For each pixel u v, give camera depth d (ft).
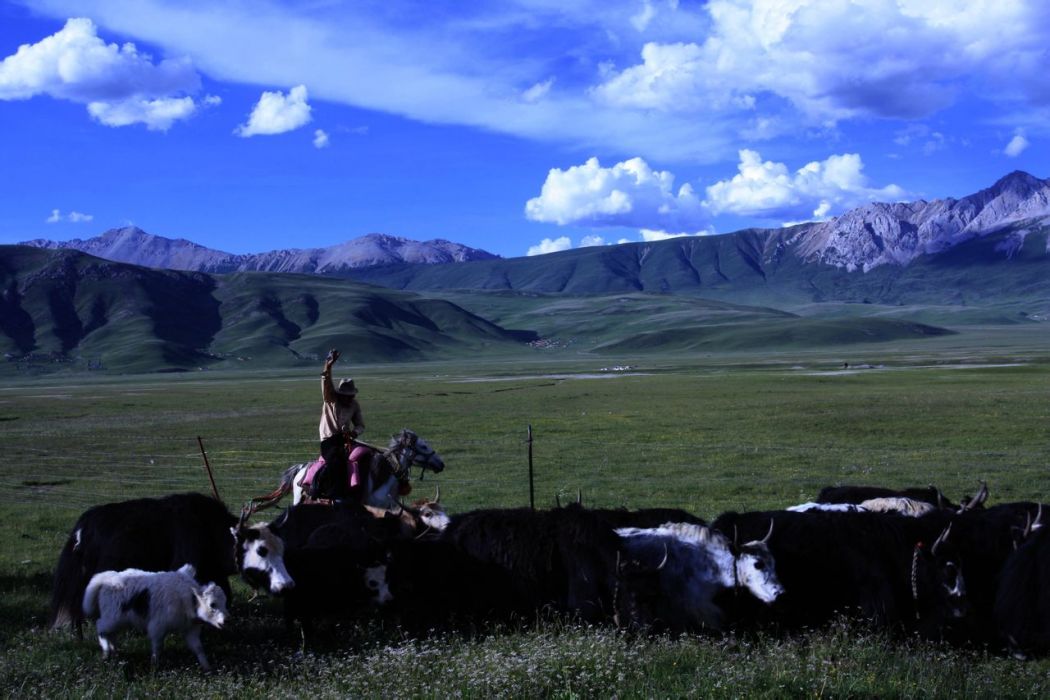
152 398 262.06
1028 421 123.85
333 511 43.50
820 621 36.60
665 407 171.94
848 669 28.30
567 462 96.78
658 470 89.40
